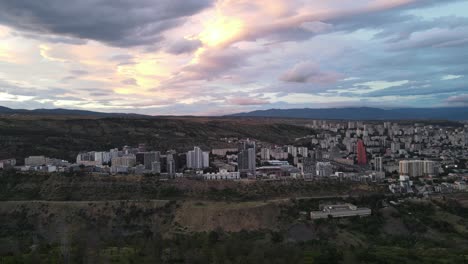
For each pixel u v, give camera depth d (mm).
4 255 142500
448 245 183750
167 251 147250
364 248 172000
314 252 157750
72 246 150500
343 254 153125
